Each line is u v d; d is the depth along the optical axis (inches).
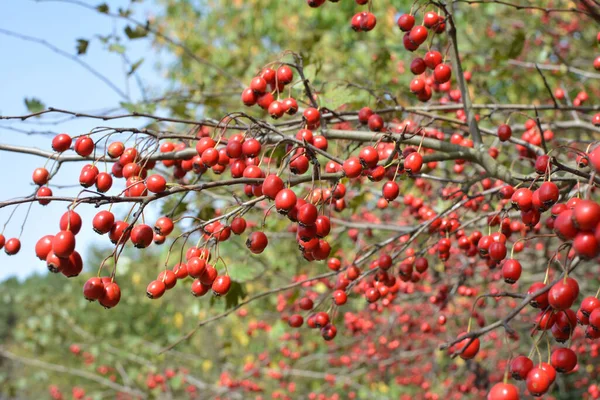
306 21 457.1
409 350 280.1
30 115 112.2
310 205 95.7
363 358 280.1
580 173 97.7
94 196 93.2
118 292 95.0
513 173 134.3
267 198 101.3
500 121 250.2
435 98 200.5
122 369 395.5
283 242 292.5
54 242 88.5
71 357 459.5
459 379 307.1
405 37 130.3
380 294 148.7
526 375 85.0
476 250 147.2
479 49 311.0
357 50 353.4
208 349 403.9
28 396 578.2
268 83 130.2
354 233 203.6
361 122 147.9
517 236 200.2
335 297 144.9
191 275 101.2
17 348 556.1
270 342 334.3
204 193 192.4
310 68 170.6
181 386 383.2
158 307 473.7
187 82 410.3
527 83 302.5
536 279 235.6
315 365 366.9
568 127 174.4
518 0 322.0
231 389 302.2
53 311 451.2
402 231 179.5
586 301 86.7
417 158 110.1
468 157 130.2
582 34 333.1
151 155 113.7
